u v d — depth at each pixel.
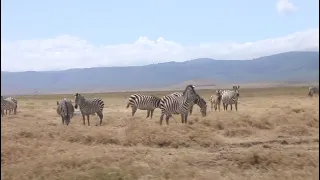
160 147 17.45
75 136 18.86
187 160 14.25
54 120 28.41
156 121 24.70
